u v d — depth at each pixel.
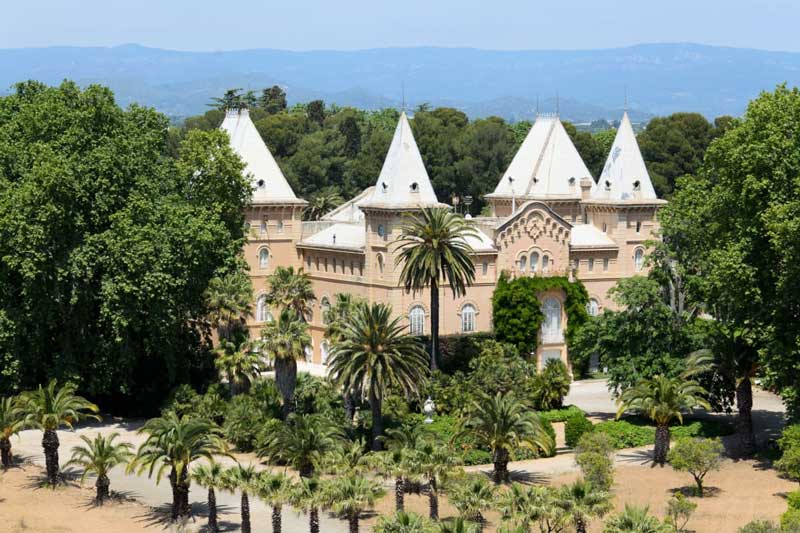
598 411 135.62
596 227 168.38
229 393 134.25
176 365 136.88
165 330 130.88
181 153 149.75
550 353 156.12
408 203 151.00
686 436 121.69
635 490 106.69
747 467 114.25
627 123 167.88
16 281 133.12
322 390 128.62
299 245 165.88
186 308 136.88
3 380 134.12
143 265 129.00
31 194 128.12
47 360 135.75
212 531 96.81
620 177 166.38
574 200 170.00
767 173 115.94
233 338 132.75
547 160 172.25
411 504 102.69
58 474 111.94
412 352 117.19
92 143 136.50
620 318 130.50
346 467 97.25
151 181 139.25
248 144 166.00
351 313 126.69
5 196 130.38
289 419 115.69
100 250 131.38
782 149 114.44
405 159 152.62
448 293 152.75
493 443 106.88
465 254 137.12
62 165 130.00
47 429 111.38
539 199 170.00
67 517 102.69
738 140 119.19
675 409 114.81
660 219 131.88
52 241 130.12
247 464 114.81
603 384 153.50
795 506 95.38
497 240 154.75
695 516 98.69
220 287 135.88
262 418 121.75
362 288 155.75
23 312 130.88
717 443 105.88
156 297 130.25
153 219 132.50
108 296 128.88
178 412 126.88
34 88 147.50
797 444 103.12
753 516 98.38
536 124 176.75
